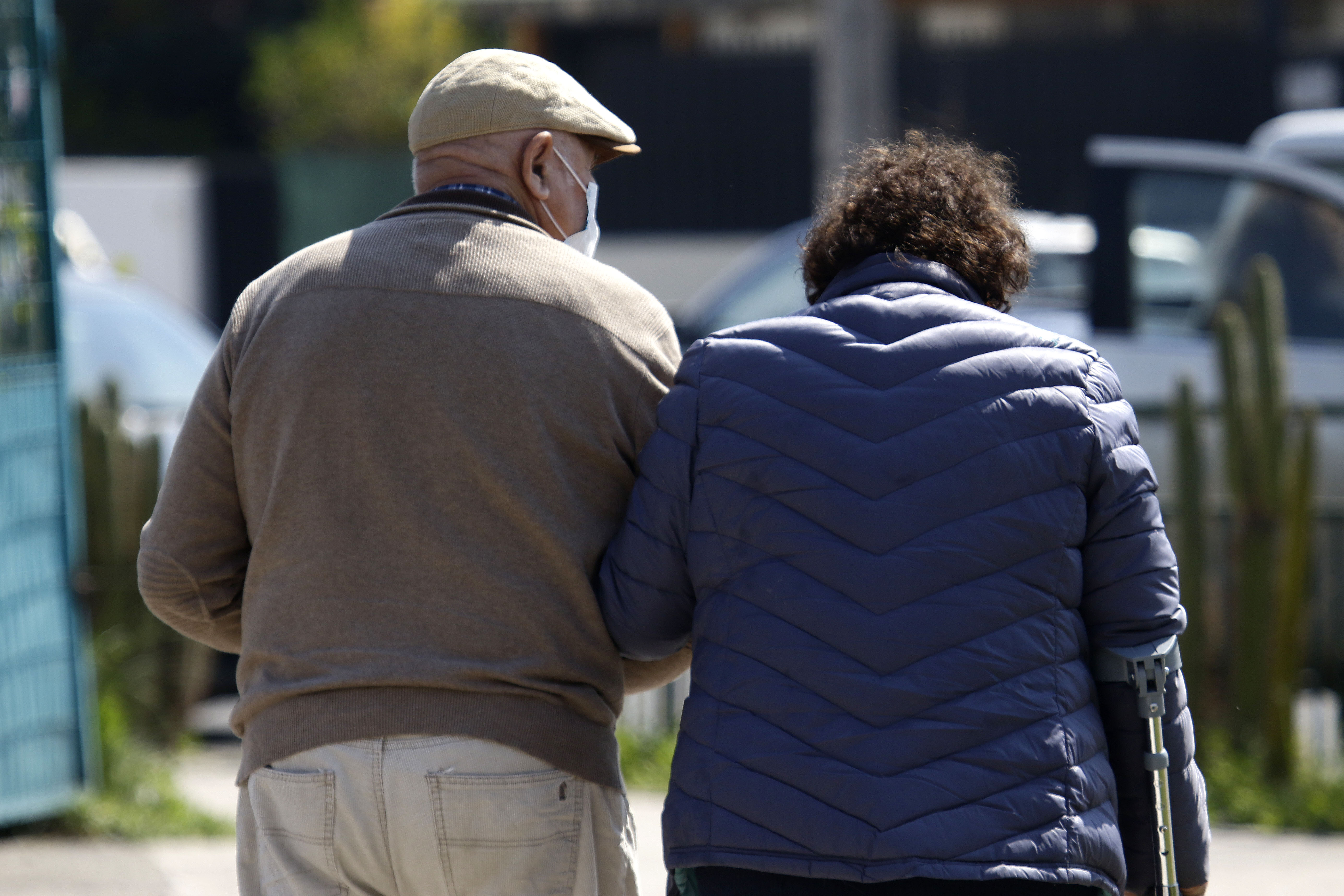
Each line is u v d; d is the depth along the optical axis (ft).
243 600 30.73
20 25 61.00
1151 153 89.97
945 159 31.14
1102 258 88.94
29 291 61.31
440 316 29.35
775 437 27.71
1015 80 193.67
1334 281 88.43
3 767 60.39
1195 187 89.81
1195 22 226.79
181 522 30.94
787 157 204.03
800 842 25.79
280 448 29.60
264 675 29.78
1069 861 25.81
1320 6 218.18
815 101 202.59
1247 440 70.28
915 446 27.17
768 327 29.09
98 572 78.07
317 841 28.63
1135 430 28.55
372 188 213.87
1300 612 70.28
